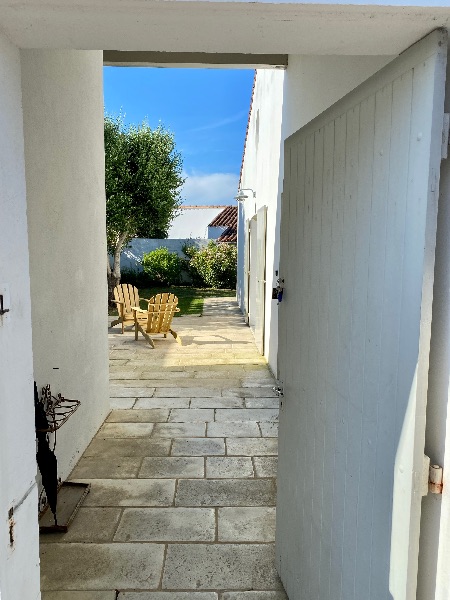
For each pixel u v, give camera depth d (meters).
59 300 2.99
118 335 8.30
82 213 3.52
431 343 1.08
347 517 1.44
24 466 1.15
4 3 0.89
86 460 3.40
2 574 1.04
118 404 4.63
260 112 7.16
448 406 1.04
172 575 2.21
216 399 4.79
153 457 3.45
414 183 1.04
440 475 1.06
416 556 1.09
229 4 0.89
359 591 1.36
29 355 1.18
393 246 1.15
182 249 17.86
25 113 2.46
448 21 0.94
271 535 2.53
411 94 1.05
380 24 0.96
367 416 1.30
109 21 0.96
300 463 1.92
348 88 2.05
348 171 1.42
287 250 2.11
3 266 1.03
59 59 2.99
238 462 3.38
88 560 2.31
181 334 8.47
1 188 1.01
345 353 1.46
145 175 12.15
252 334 8.50
